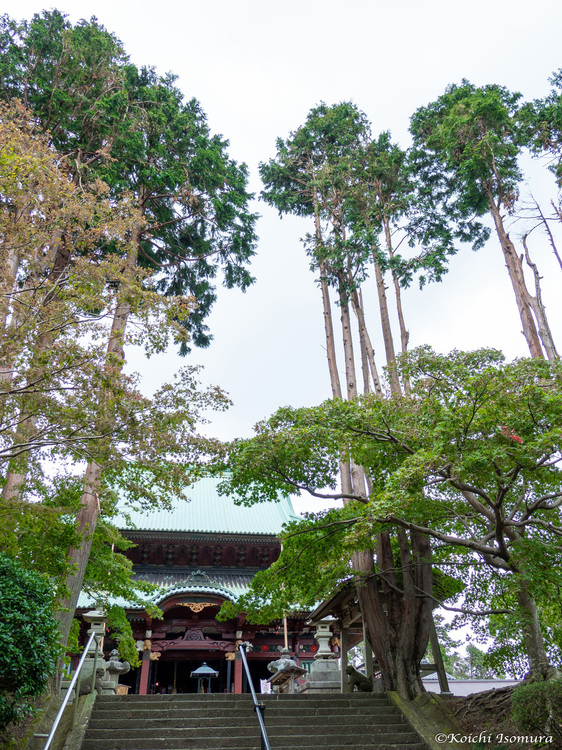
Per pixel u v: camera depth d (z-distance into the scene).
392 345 19.16
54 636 8.50
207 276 22.91
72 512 11.95
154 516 30.12
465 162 20.20
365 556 15.44
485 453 9.47
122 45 19.06
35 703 10.20
